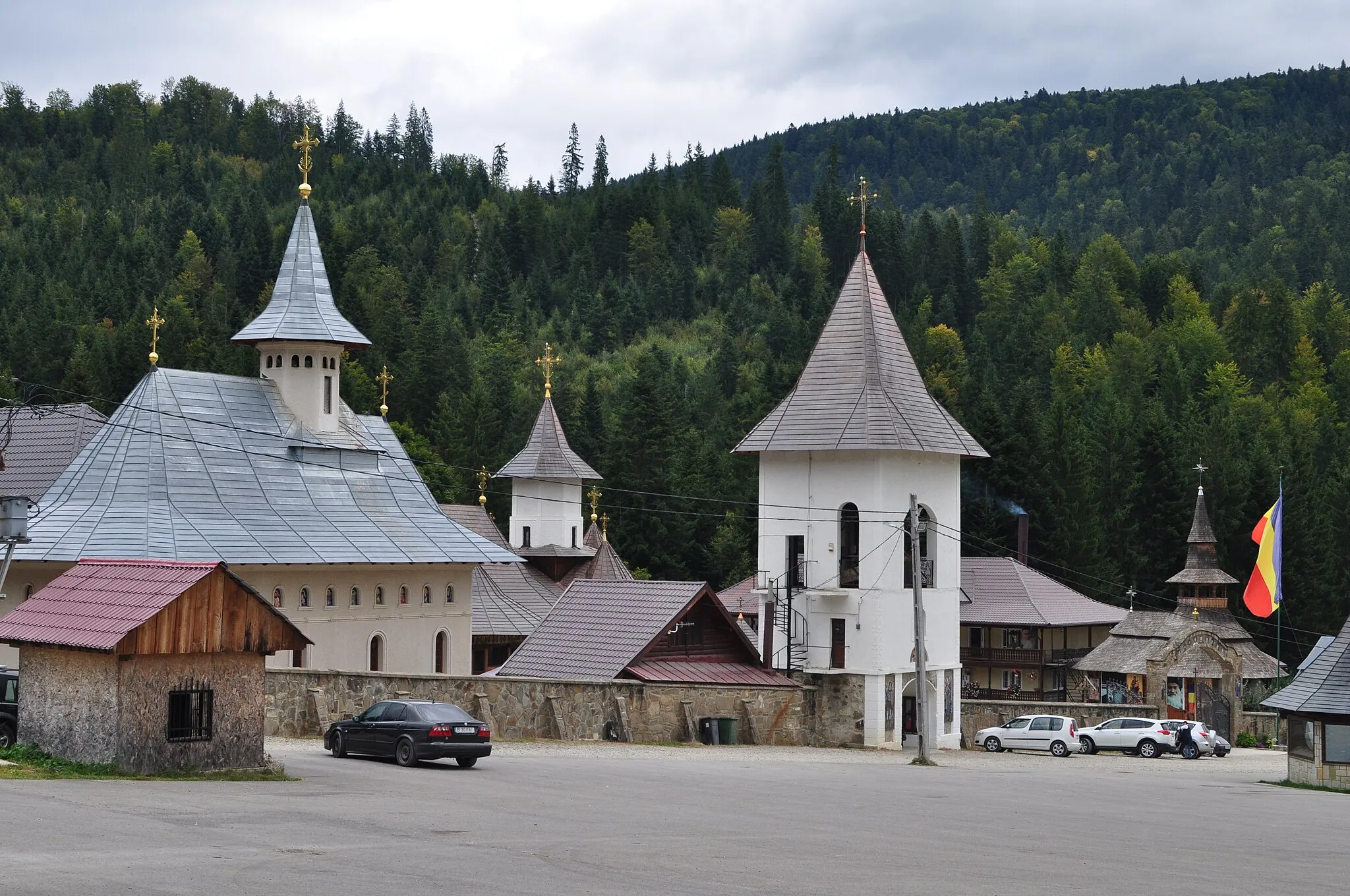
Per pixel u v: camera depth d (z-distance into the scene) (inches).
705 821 1175.0
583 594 2407.7
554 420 4050.2
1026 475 4739.2
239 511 2613.2
